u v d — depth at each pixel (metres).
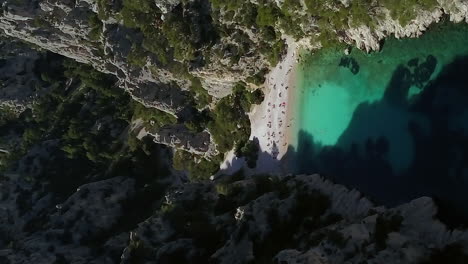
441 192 55.72
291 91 71.12
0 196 100.31
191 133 82.62
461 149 54.81
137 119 95.44
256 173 74.69
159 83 80.38
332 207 62.16
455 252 48.38
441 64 56.69
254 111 75.75
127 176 93.19
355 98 64.69
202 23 68.12
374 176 61.84
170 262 63.34
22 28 83.38
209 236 64.75
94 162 98.44
